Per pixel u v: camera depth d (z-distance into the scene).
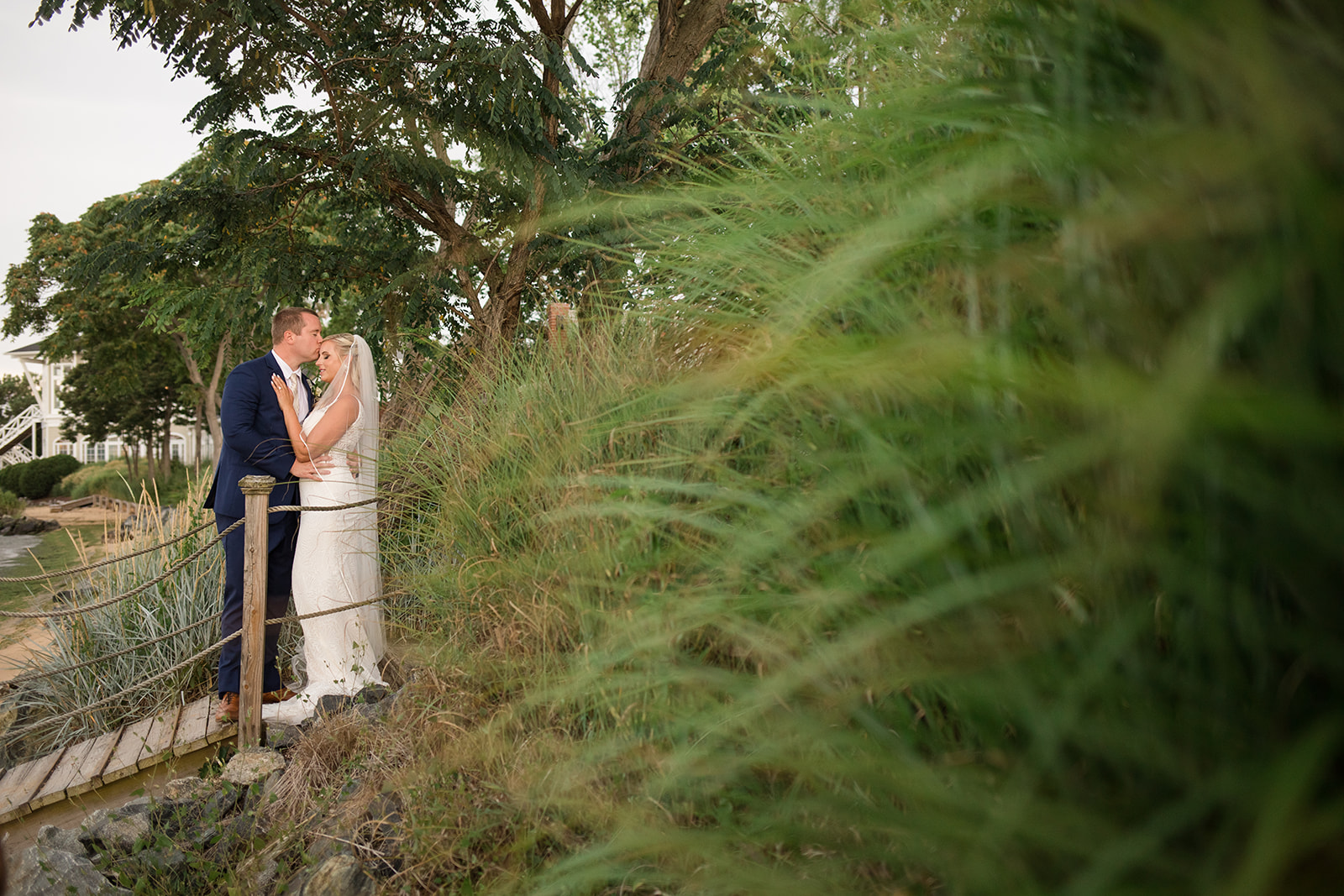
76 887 2.47
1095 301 0.69
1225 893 0.45
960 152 0.91
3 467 39.38
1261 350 0.58
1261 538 0.60
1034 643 0.79
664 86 7.93
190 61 7.03
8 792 3.42
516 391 3.28
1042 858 0.77
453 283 6.87
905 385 0.95
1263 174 0.48
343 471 3.78
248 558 3.34
